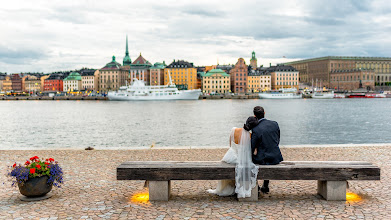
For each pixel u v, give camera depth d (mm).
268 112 79312
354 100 156125
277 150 8477
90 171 11531
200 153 14781
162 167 8352
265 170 8281
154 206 8109
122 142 34719
